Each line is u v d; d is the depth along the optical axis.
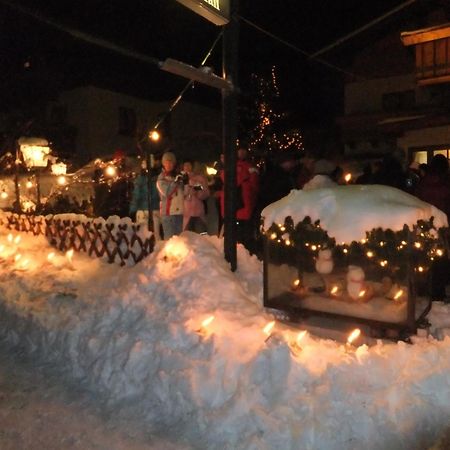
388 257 4.68
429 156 12.98
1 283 6.63
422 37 10.93
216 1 5.82
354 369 3.97
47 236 8.55
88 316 5.48
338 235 4.50
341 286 5.05
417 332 4.68
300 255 5.24
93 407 4.19
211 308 5.13
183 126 24.06
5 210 12.09
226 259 6.31
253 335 4.47
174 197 7.96
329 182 5.92
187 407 3.93
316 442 3.45
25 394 4.44
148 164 8.48
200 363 4.20
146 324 5.03
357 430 3.55
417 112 14.19
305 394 3.79
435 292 6.29
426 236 4.84
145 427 3.87
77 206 13.01
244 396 3.81
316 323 5.23
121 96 21.48
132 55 4.77
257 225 8.29
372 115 15.18
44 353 5.16
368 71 15.93
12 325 5.69
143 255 7.07
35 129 18.06
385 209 4.49
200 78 5.61
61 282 6.70
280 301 5.29
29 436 3.81
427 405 3.76
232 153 6.29
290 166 8.41
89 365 4.72
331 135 17.81
